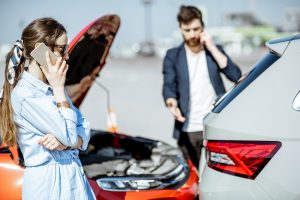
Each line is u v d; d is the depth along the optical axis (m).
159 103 13.69
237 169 2.74
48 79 2.73
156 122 10.32
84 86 4.91
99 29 4.25
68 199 2.71
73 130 2.69
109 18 4.27
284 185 2.61
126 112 11.95
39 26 2.75
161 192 3.81
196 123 4.65
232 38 57.16
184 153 4.77
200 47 4.66
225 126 2.81
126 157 4.66
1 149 3.98
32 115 2.68
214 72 4.63
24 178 2.75
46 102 2.67
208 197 2.84
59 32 2.78
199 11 4.55
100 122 10.44
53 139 2.66
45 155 2.71
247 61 34.47
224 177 2.79
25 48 2.76
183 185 4.03
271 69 2.84
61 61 2.74
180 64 4.66
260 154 2.66
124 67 36.69
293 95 2.70
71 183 2.74
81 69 4.61
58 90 2.72
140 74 27.14
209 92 4.64
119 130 9.42
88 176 3.86
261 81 2.83
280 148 2.63
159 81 21.69
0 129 2.78
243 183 2.71
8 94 2.75
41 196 2.67
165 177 3.97
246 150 2.71
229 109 2.87
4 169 3.65
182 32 4.59
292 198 2.60
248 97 2.82
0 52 39.66
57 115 2.65
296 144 2.61
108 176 3.92
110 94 16.55
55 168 2.72
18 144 2.82
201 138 4.67
